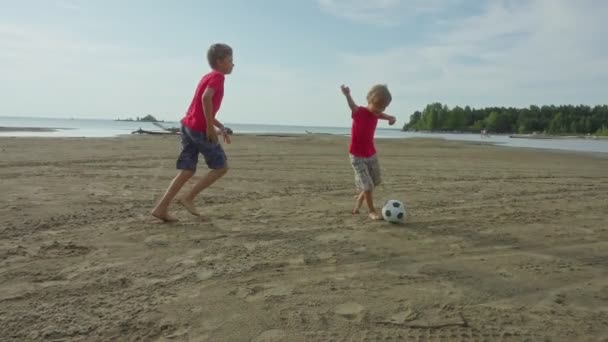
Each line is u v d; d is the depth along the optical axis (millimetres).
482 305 2977
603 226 5258
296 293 3121
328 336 2521
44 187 7078
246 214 5598
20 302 2910
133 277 3369
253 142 23750
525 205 6562
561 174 11062
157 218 5188
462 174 10531
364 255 4004
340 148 19656
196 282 3297
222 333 2539
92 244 4168
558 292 3230
